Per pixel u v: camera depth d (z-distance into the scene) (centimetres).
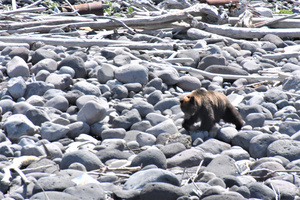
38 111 2253
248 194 1414
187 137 1966
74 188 1373
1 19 4788
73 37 4119
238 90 2917
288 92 2823
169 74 3033
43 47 3625
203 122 2116
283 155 1817
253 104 2486
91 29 4725
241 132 2042
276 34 4541
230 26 4966
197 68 3528
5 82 2867
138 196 1380
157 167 1600
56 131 2084
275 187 1477
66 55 3528
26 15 5128
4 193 1473
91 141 2059
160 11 5681
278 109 2622
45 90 2698
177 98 2561
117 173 1614
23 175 1479
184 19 4597
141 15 5391
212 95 2178
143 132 2092
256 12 5438
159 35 4472
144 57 3556
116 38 4359
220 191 1352
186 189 1423
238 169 1667
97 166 1670
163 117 2294
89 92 2695
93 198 1349
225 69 3291
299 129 2139
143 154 1669
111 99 2756
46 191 1366
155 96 2639
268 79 3155
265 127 2202
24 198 1392
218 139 2125
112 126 2284
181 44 4047
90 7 5600
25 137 2014
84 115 2245
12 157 1777
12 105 2408
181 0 5922
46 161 1681
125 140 2083
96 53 3619
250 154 1945
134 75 2942
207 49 3791
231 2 5366
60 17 4950
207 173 1545
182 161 1712
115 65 3262
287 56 3875
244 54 3950
